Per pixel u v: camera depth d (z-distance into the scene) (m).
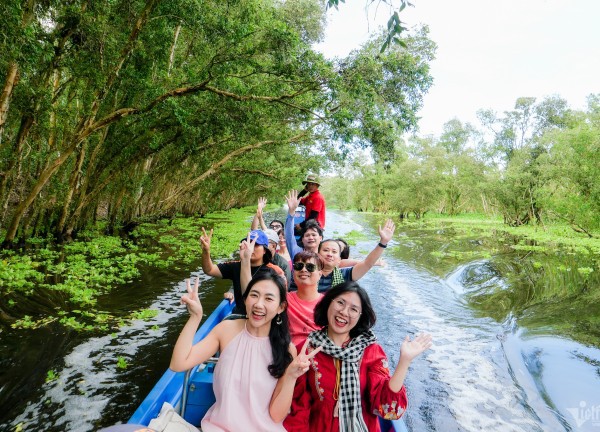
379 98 12.57
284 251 5.79
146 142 14.81
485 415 4.68
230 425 2.36
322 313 2.61
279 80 11.73
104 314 7.09
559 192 25.69
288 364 2.49
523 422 4.52
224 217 34.09
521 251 17.34
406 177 43.69
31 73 9.56
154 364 5.39
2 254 10.89
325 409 2.46
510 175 31.08
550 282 11.25
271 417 2.40
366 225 33.19
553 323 7.72
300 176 25.42
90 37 9.40
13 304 7.26
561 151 23.78
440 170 43.94
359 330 2.60
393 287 10.77
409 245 19.27
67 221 14.32
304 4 18.41
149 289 8.88
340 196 80.38
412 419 4.58
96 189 15.01
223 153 21.62
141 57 11.25
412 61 11.84
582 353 6.21
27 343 5.82
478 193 45.38
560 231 27.17
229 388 2.43
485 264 13.84
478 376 5.63
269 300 2.44
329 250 4.10
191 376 3.06
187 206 32.22
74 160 15.73
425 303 9.33
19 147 10.75
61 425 4.06
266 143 19.48
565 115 43.31
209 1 10.12
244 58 10.20
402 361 2.35
